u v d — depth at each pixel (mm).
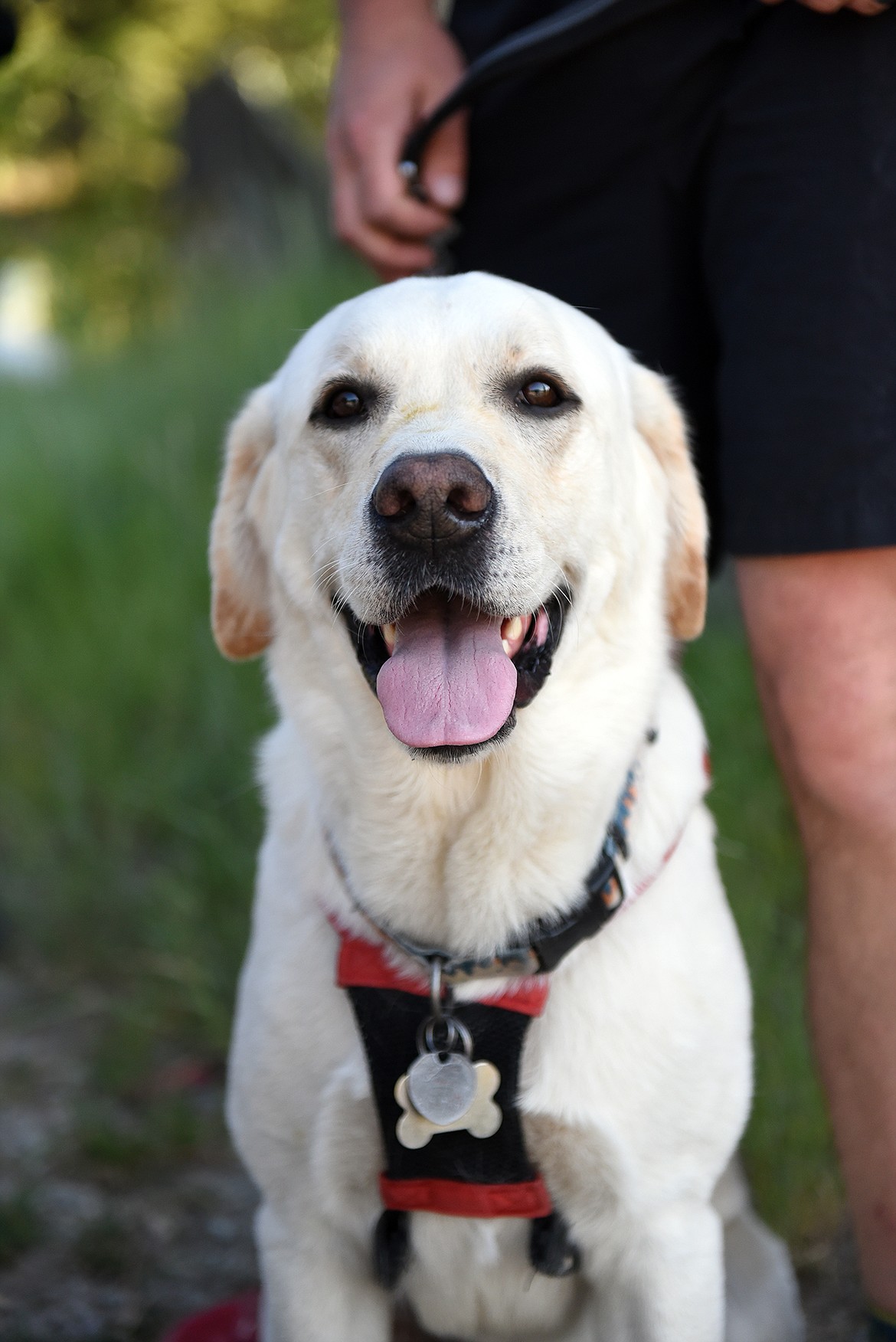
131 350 8969
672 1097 1893
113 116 14305
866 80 1907
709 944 1968
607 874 1916
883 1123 1918
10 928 3693
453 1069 1819
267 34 14500
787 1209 2494
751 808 3104
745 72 2049
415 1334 2217
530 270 2445
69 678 4602
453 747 1805
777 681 2023
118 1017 3314
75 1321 2404
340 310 2152
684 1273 1906
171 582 4855
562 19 2199
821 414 1933
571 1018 1891
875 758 1920
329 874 1984
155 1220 2680
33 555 5273
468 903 1908
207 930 3369
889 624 1934
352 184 2615
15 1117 2996
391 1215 1910
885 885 1914
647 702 2047
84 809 4082
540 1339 2100
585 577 1997
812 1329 2346
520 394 2006
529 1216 1882
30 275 12836
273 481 2209
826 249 1938
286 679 2109
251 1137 1986
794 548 1953
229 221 10000
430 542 1820
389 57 2541
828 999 1986
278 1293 1989
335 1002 1931
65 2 14219
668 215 2277
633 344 2375
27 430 6684
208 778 3926
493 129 2439
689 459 2217
